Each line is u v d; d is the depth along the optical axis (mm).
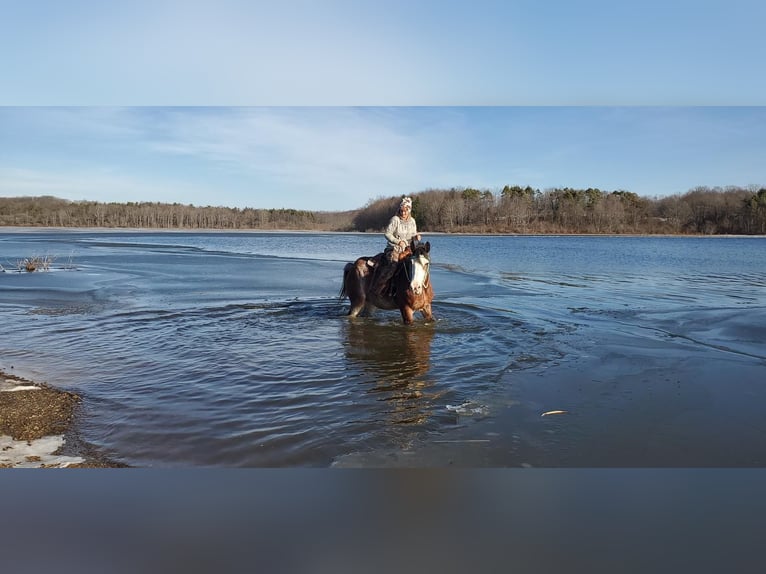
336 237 70000
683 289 15219
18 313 11227
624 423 5070
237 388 6133
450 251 35688
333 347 8086
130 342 8484
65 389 6113
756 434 4805
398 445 4582
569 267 23234
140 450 4480
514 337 8703
